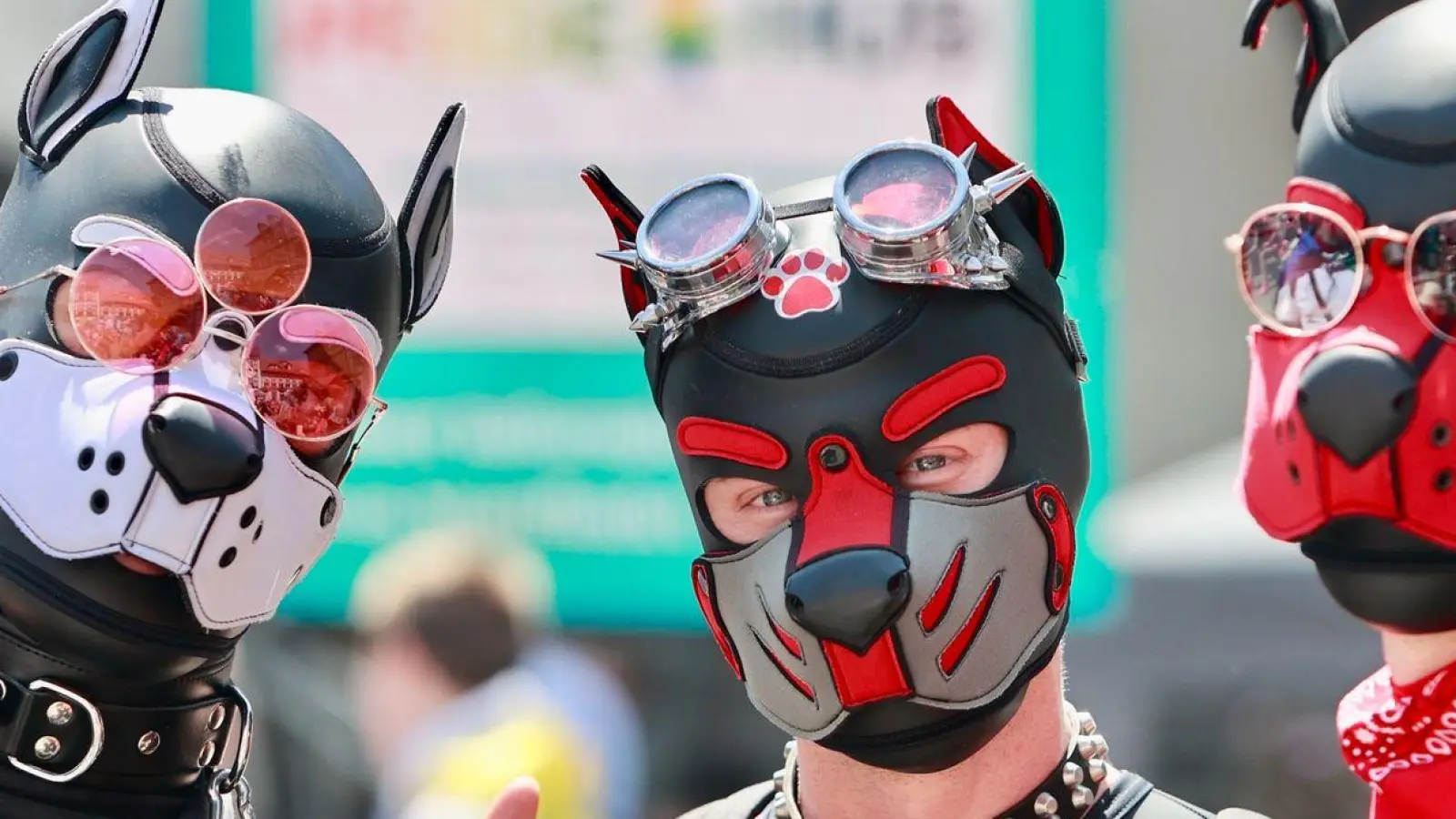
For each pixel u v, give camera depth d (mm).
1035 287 6988
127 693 6711
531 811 6863
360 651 14664
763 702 6848
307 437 6758
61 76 6973
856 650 6523
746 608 6785
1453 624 6953
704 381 6820
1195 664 17016
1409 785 7086
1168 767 17031
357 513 15266
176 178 6730
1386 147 6867
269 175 6848
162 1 6949
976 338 6762
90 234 6648
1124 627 17125
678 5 14633
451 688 12375
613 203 7453
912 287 6730
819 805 7098
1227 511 18203
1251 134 21797
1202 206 21953
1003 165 7160
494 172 14938
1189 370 22172
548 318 15047
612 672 16703
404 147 14867
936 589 6559
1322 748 16719
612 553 15070
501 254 15016
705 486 6918
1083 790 6945
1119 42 21297
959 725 6660
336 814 16703
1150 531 17969
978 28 14398
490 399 15109
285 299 6730
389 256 7133
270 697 16812
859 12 14500
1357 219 6887
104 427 6480
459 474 15211
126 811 6789
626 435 15031
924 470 6797
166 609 6637
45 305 6633
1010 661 6684
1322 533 7043
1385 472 6754
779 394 6680
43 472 6520
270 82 14945
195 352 6605
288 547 6797
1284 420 7012
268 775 16797
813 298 6730
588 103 14781
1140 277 22016
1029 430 6855
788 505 6840
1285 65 21594
